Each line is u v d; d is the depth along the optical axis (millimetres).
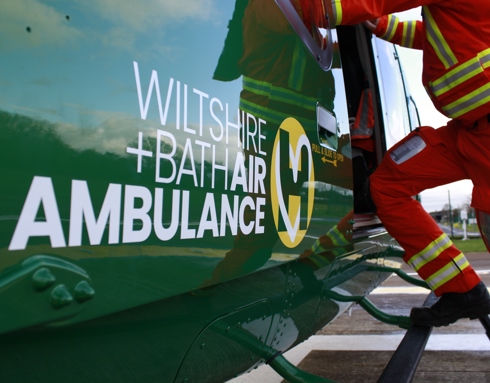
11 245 653
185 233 997
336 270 2074
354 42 2902
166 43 986
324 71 1841
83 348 818
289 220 1480
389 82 3309
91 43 805
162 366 1029
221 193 1132
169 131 972
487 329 2734
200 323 1129
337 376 2969
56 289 702
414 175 2395
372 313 2979
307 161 1626
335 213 1857
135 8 909
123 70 868
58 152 731
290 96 1527
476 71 2010
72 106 763
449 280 2342
